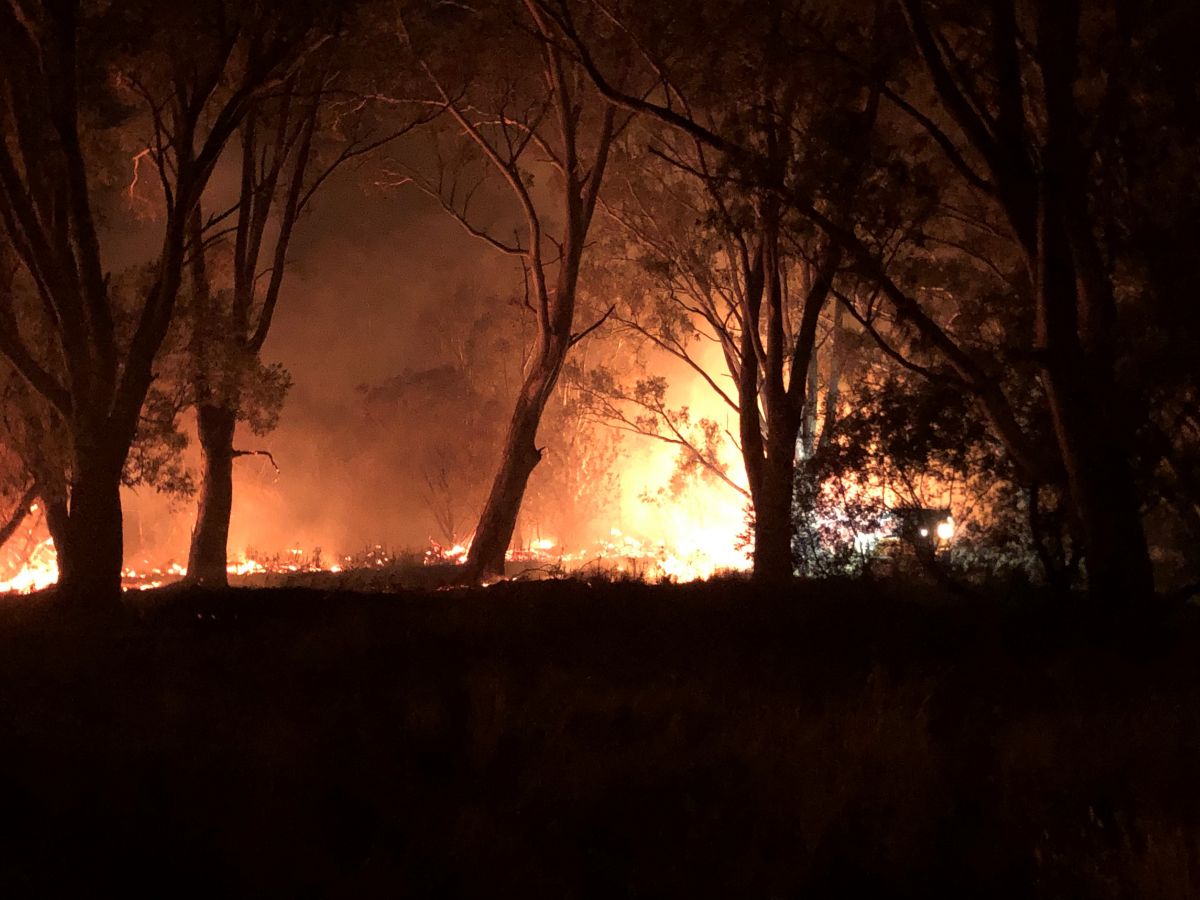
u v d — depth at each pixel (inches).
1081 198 483.8
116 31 546.9
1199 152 499.8
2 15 561.6
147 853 219.8
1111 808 257.9
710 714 322.0
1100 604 464.1
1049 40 470.3
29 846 223.6
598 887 219.8
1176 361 486.6
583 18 768.9
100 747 273.7
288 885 210.1
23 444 739.4
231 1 567.5
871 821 243.8
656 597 610.9
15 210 571.5
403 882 213.3
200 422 840.9
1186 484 522.6
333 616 528.4
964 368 492.7
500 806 247.1
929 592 593.3
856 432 553.0
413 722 304.3
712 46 580.1
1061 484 500.4
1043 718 318.3
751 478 802.2
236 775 255.8
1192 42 479.2
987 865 230.5
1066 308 470.0
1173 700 349.1
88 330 583.5
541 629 493.7
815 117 547.2
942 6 526.9
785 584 605.9
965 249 657.6
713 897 216.8
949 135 689.6
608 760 271.1
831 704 328.5
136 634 472.1
